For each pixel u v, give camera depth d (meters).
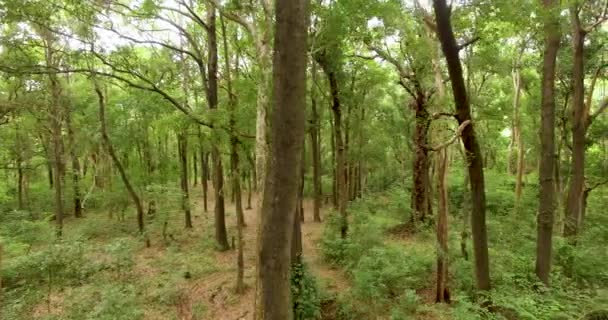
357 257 11.08
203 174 21.47
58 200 17.75
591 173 15.70
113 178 20.61
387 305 8.60
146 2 10.78
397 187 21.36
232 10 9.02
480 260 7.58
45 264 10.85
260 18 8.90
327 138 27.67
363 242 11.86
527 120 18.47
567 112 14.53
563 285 7.94
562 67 12.66
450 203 17.09
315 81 14.66
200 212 21.77
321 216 20.81
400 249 11.50
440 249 8.49
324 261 12.55
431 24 8.35
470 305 6.66
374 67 16.27
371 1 8.41
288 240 4.57
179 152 19.28
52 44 16.11
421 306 8.17
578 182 10.57
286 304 4.63
